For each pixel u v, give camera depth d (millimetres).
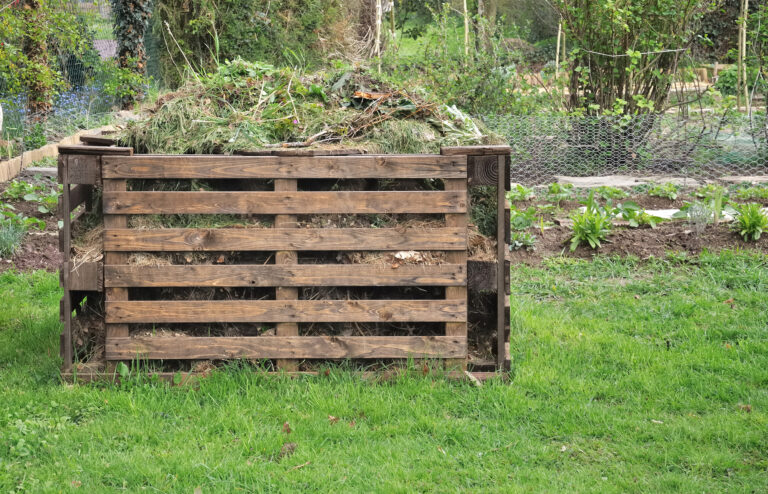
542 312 6172
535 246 7723
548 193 9688
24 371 4906
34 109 13898
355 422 4227
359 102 5488
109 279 4594
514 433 4145
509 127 11445
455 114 5680
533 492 3547
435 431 4129
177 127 5203
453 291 4684
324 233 4609
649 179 10812
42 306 6355
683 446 4004
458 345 4711
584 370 5023
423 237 4633
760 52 13195
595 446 4039
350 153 4777
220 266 4609
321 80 5699
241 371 4637
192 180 4902
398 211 4629
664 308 6195
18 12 11977
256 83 5609
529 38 27438
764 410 4418
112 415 4277
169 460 3773
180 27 18219
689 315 6090
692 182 10516
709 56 19203
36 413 4293
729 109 11664
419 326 4922
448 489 3584
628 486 3629
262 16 18531
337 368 4715
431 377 4680
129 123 5359
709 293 6531
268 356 4688
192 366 4727
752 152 11578
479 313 5027
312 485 3590
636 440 4094
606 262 7312
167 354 4656
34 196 9141
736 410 4453
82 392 4512
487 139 5391
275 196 4594
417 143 5180
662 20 11688
